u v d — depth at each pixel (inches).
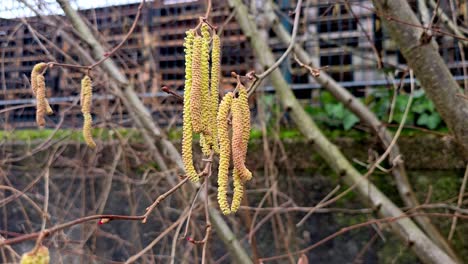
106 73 113.5
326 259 128.1
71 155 145.3
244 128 47.4
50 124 143.3
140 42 157.6
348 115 133.9
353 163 130.3
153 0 142.7
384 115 134.0
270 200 122.9
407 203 110.7
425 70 75.4
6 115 132.0
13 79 147.9
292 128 139.8
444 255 92.0
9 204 147.6
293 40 62.5
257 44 112.4
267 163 130.9
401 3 74.5
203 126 47.5
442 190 121.8
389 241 122.8
